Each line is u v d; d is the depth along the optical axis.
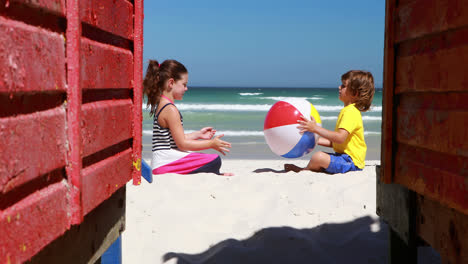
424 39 1.82
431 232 1.87
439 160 1.71
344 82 5.43
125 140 2.13
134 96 2.21
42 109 1.30
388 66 2.12
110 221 2.08
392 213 2.26
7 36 1.09
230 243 3.15
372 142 11.16
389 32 2.12
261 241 3.16
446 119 1.62
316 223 3.48
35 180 1.27
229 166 6.79
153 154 5.22
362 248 3.04
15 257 1.15
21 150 1.17
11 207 1.14
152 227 3.44
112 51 1.88
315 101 35.38
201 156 5.16
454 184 1.58
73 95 1.45
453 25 1.54
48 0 1.29
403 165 2.05
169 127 5.06
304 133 5.24
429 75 1.75
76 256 1.67
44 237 1.31
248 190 4.33
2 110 1.08
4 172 1.09
